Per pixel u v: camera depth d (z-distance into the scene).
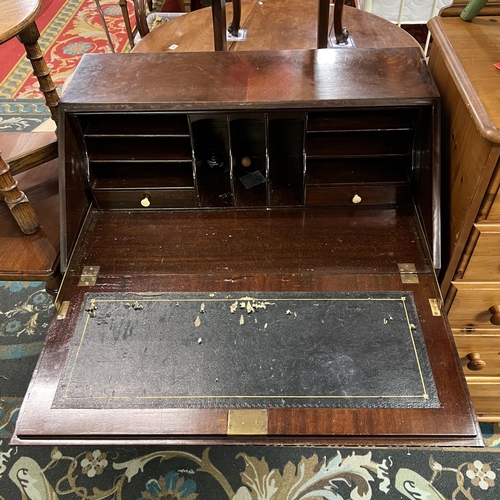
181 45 1.86
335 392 0.87
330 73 1.11
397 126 1.08
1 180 1.07
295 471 1.37
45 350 0.94
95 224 1.18
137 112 1.05
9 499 1.34
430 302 0.99
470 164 0.92
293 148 1.29
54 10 3.54
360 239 1.12
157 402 0.87
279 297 1.01
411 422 0.84
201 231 1.16
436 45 1.12
